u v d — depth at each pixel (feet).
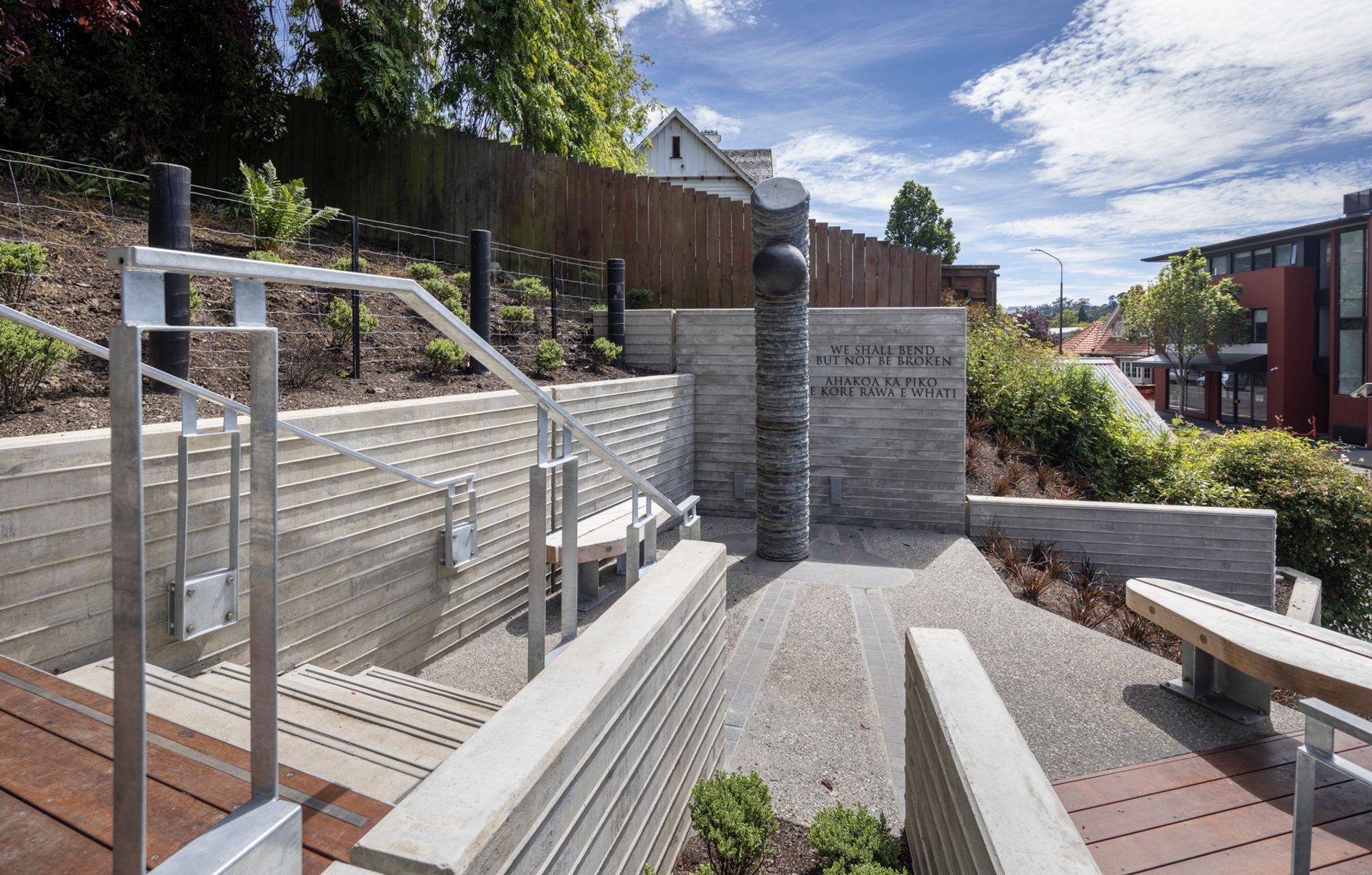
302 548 11.63
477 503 15.70
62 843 4.50
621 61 58.34
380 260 29.32
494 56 39.58
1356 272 82.23
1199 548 24.04
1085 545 25.14
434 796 4.37
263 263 3.25
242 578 10.42
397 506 13.66
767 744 12.25
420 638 14.44
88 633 8.59
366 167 34.45
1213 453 32.04
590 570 18.01
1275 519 23.40
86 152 25.63
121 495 2.71
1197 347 99.14
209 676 9.48
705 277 36.24
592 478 20.67
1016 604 19.30
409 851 3.79
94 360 13.57
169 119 29.27
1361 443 80.84
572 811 5.42
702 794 8.66
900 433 27.14
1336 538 27.27
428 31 38.55
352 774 6.57
